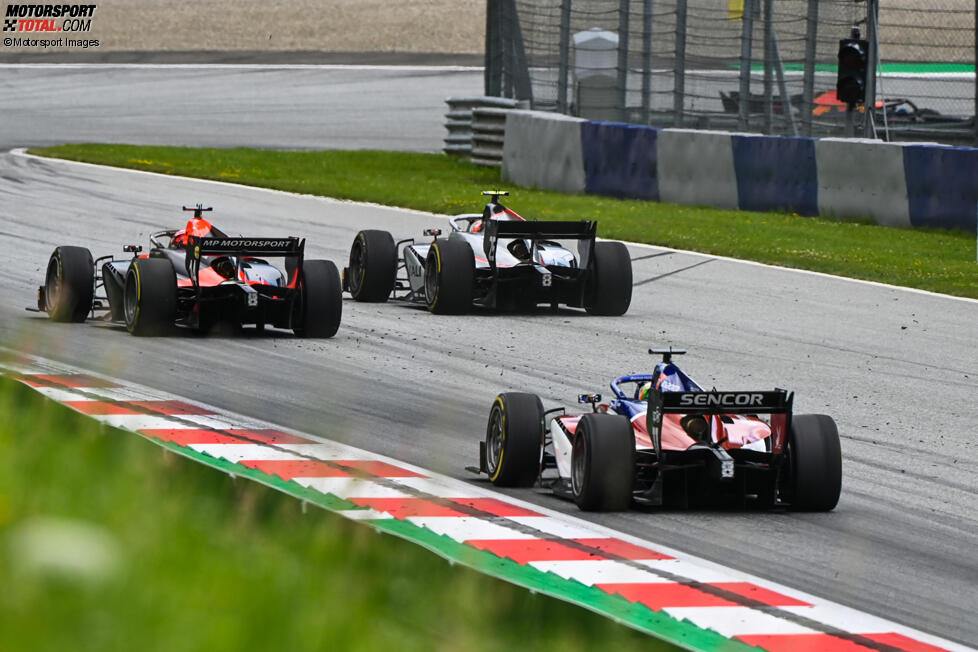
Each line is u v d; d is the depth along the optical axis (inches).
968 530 1151.6
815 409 1684.3
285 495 690.8
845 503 1222.3
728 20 4544.8
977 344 2229.3
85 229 3169.3
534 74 5049.2
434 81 7529.5
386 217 3592.5
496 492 1173.7
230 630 275.9
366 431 1418.6
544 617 563.8
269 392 1600.6
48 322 2048.5
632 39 4891.7
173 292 1948.8
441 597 495.5
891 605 905.5
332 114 6412.4
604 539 1002.1
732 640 727.1
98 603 247.8
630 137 4020.7
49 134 5457.7
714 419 1170.6
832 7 4276.6
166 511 483.8
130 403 1368.1
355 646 310.0
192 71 7721.5
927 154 3447.3
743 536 1074.7
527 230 2293.3
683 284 2753.4
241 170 4471.0
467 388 1711.4
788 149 3710.6
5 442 630.5
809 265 2979.8
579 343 2085.4
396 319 2242.9
